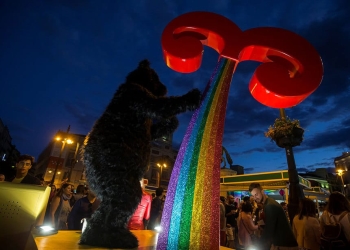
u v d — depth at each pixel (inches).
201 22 77.3
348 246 117.7
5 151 1964.8
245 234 195.6
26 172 132.9
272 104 78.5
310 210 147.6
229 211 292.0
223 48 77.4
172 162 1572.3
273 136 287.0
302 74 72.6
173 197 64.4
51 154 1464.1
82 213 149.4
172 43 75.6
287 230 121.6
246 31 78.5
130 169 65.0
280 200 584.4
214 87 73.3
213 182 62.6
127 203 62.4
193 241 58.0
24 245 51.1
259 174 483.2
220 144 66.7
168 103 67.2
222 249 76.4
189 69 82.0
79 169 1476.4
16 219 52.0
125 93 72.1
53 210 186.7
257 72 72.0
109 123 68.3
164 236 61.2
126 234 61.4
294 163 273.1
